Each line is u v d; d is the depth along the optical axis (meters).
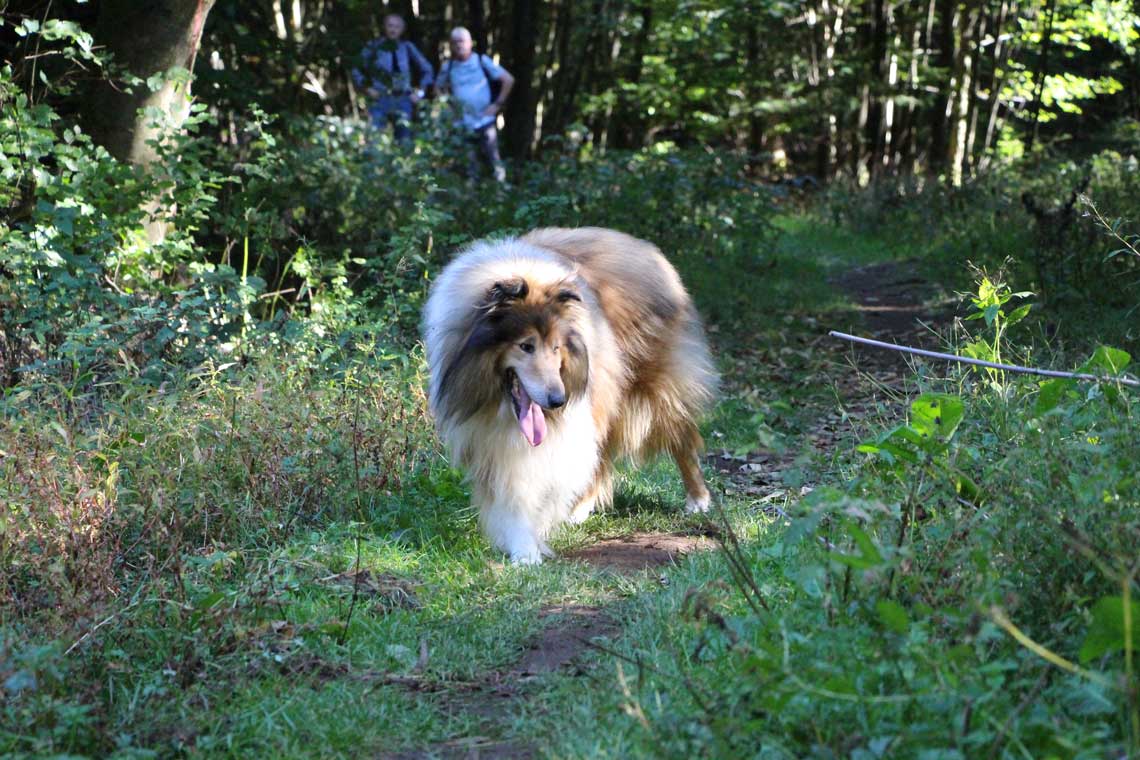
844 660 3.21
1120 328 8.35
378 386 6.55
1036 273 10.01
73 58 8.56
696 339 6.35
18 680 3.47
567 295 5.25
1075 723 2.94
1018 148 21.83
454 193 11.16
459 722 3.84
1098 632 2.94
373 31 19.25
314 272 9.10
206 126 11.68
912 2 24.34
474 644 4.45
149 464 5.31
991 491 4.11
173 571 4.59
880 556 3.27
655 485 6.71
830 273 14.58
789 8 21.45
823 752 2.93
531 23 17.86
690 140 28.56
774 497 6.20
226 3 11.35
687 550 5.59
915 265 14.16
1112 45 24.17
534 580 5.07
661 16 24.02
